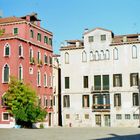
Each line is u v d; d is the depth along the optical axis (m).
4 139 24.27
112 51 51.78
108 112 51.06
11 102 41.56
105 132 34.59
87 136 28.25
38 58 49.25
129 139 25.42
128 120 49.78
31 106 41.81
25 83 43.66
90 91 52.56
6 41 43.78
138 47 50.16
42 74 50.00
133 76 50.19
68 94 54.09
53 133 31.98
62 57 55.03
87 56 53.41
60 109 56.00
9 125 41.72
